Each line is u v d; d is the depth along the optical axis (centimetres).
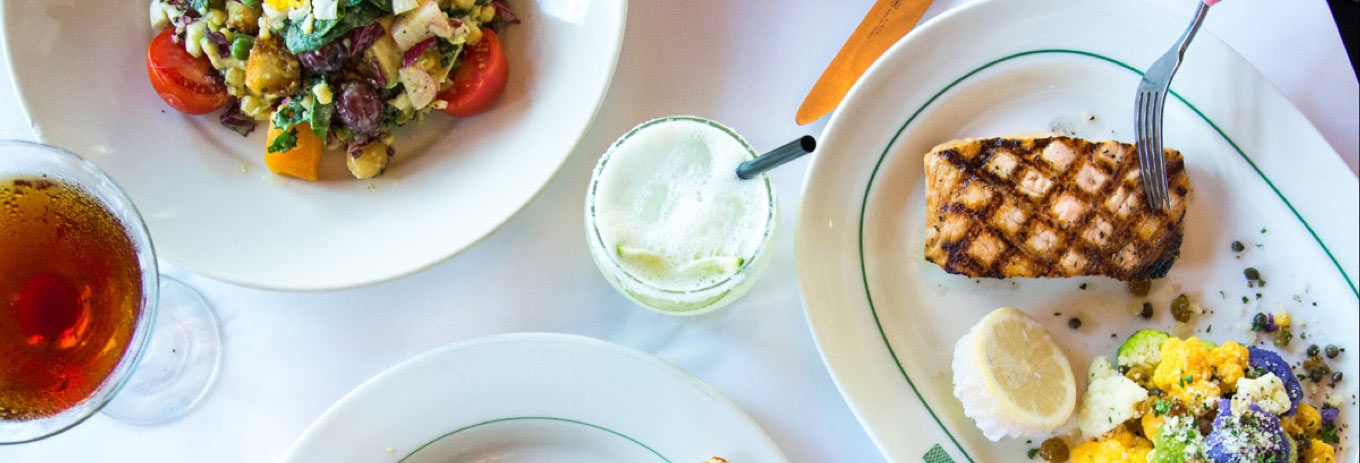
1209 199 73
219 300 73
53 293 65
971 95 72
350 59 69
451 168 71
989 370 69
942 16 70
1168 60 70
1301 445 69
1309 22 73
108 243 65
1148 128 70
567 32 71
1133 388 69
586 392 70
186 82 69
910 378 72
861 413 70
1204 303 72
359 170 70
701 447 70
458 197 71
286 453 68
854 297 72
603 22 69
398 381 68
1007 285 73
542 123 71
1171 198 71
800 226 70
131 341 64
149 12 70
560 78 71
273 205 71
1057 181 71
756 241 66
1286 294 72
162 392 72
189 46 69
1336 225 71
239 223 70
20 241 65
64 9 69
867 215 72
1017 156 71
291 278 68
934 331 72
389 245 70
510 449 72
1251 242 72
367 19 67
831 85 73
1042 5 70
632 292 69
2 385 64
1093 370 71
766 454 69
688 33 74
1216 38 71
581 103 69
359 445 69
